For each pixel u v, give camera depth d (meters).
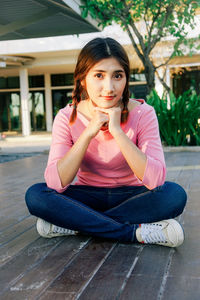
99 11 5.91
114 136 1.58
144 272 1.42
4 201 2.93
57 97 17.78
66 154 1.66
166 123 7.32
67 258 1.59
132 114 1.72
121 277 1.38
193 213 2.34
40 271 1.46
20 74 15.08
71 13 5.14
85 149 1.62
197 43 10.82
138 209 1.72
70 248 1.73
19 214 2.49
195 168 4.41
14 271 1.47
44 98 17.98
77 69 1.59
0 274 1.45
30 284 1.34
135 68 15.49
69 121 1.75
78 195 1.85
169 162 5.15
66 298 1.23
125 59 1.53
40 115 18.12
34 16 5.16
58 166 1.66
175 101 7.66
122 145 1.58
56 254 1.65
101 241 1.82
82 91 1.72
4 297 1.25
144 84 15.51
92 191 1.84
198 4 6.76
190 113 7.16
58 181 1.67
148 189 1.73
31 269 1.49
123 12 6.74
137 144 1.79
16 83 17.80
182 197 1.69
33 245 1.80
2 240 1.91
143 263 1.51
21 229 2.11
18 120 18.14
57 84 17.56
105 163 1.75
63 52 13.23
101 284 1.32
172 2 6.70
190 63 13.45
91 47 1.51
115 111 1.58
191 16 6.95
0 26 5.52
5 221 2.31
